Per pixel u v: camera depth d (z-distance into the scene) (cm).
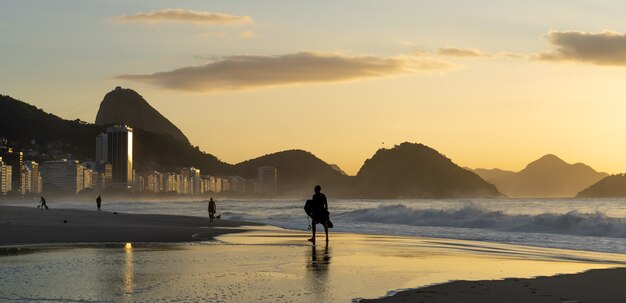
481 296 1112
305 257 1786
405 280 1308
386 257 1819
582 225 3206
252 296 1090
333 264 1605
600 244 2547
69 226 3400
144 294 1101
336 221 4834
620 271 1488
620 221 3206
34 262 1600
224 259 1706
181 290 1148
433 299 1077
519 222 3656
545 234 3166
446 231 3450
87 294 1097
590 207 12388
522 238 2895
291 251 1992
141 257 1745
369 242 2489
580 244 2547
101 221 4416
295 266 1547
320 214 2334
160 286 1194
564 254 2058
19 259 1677
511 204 15850
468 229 3609
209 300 1048
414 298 1084
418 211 4588
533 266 1625
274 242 2414
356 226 4012
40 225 3488
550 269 1556
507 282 1283
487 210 4197
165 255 1811
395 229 3672
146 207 14575
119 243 2297
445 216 4238
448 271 1484
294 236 2838
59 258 1708
